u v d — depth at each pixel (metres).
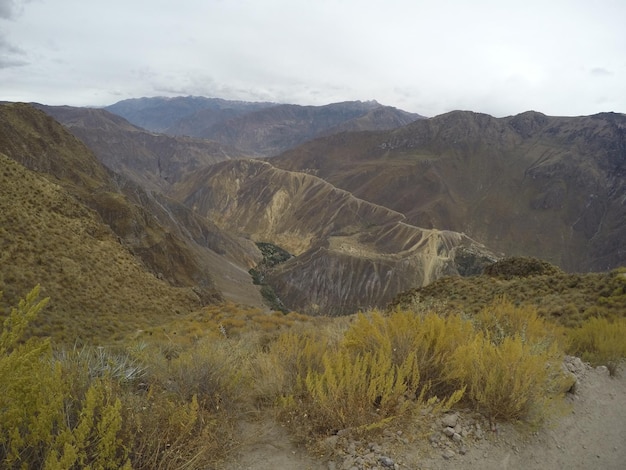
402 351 4.94
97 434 2.84
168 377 4.52
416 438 3.85
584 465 4.23
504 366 4.59
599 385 6.33
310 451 3.63
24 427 2.72
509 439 4.19
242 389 4.59
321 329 8.83
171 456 3.13
